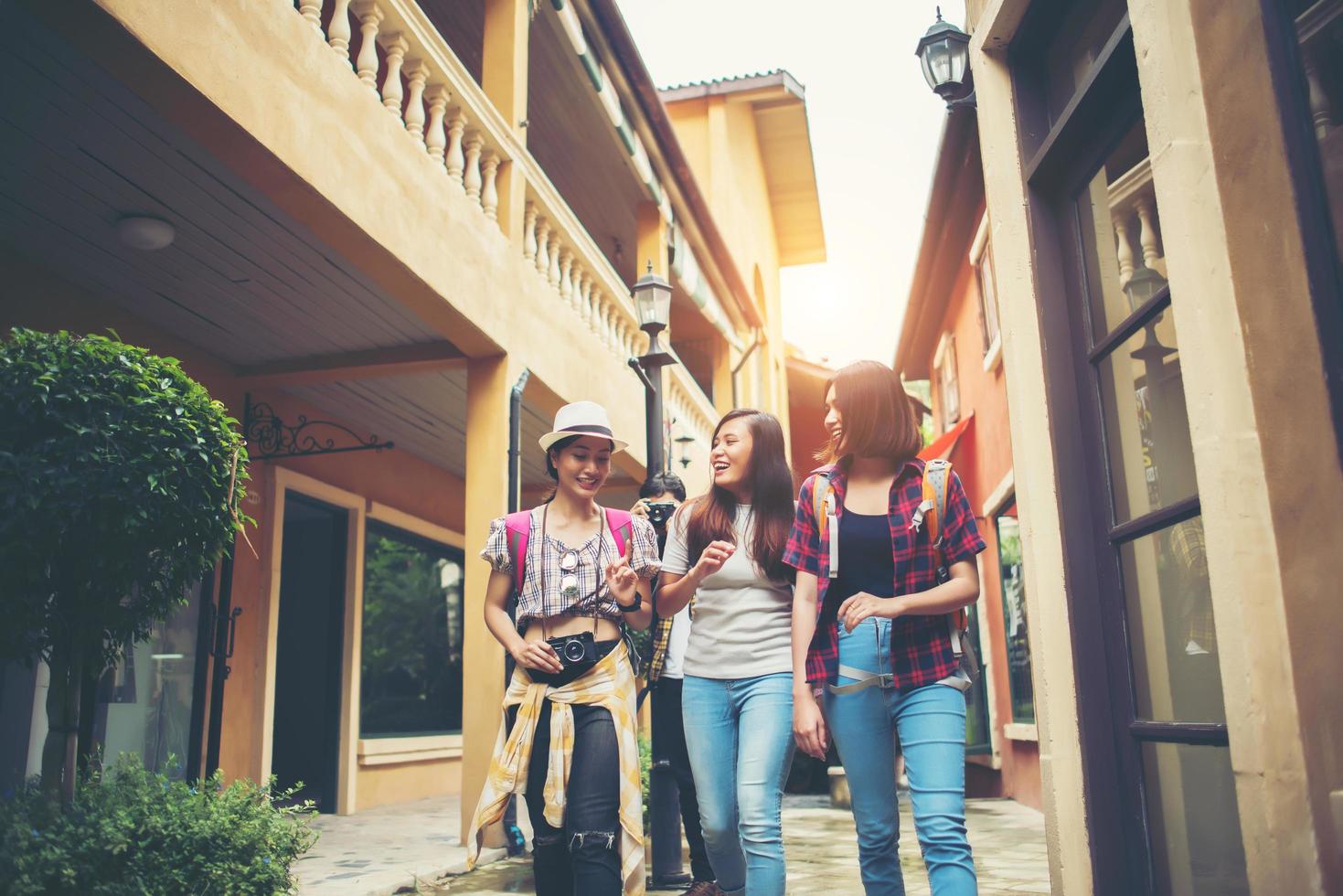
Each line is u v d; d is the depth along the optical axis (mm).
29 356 3436
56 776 3479
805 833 7691
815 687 2992
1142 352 3078
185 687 7102
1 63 4227
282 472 8281
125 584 3607
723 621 3219
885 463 3045
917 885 5387
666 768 4883
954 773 2709
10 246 5750
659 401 7023
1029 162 3799
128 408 3463
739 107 19109
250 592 7879
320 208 4984
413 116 6105
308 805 4047
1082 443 3557
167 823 3393
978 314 11211
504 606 3291
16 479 3203
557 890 3084
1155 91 2570
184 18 3965
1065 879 3260
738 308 16188
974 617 12531
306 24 4883
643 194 12078
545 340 7789
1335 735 1955
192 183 5168
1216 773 2701
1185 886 2914
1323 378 2010
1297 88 2109
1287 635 2105
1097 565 3443
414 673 10859
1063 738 3369
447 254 6191
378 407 8859
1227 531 2270
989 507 10766
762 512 3264
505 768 3035
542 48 9719
